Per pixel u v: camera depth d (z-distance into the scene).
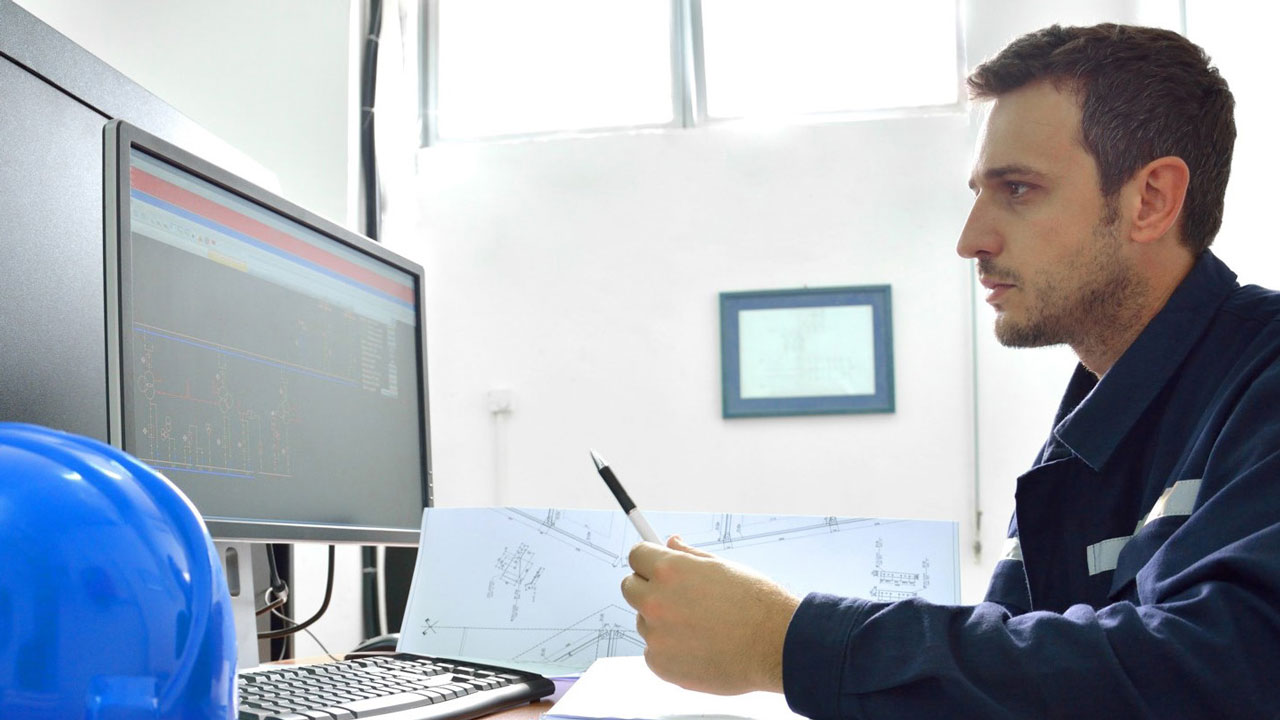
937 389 3.13
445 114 3.47
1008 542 0.99
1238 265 2.57
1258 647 0.56
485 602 1.07
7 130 0.83
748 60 3.36
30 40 0.87
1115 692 0.56
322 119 2.77
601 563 1.07
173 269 0.88
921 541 1.05
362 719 0.67
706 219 3.30
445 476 3.29
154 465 0.84
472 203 3.39
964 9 3.26
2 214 0.82
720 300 3.25
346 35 2.82
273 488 0.99
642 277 3.30
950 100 3.26
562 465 3.26
